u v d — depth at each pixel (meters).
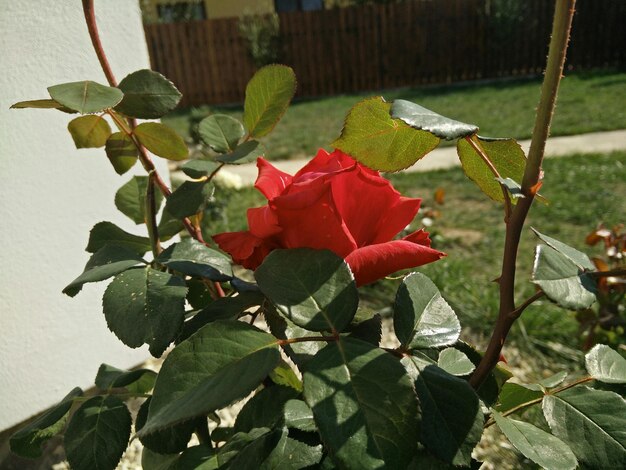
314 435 0.26
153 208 0.34
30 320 0.74
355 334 0.28
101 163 0.80
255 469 0.25
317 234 0.25
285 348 0.27
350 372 0.20
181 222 0.40
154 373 0.41
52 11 0.69
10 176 0.70
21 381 0.74
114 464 0.31
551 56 0.22
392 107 0.23
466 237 1.66
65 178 0.76
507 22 5.20
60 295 0.77
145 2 5.98
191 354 0.22
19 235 0.72
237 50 5.25
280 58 5.28
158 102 0.30
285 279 0.24
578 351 1.01
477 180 0.30
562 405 0.26
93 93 0.27
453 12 5.28
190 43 5.19
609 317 0.89
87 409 0.33
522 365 0.99
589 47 5.22
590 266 0.23
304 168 0.29
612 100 3.64
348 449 0.19
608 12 5.14
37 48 0.69
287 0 6.19
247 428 0.30
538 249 0.23
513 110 3.64
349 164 0.28
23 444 0.35
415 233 0.28
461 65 5.41
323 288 0.23
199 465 0.29
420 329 0.25
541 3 5.24
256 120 0.33
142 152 0.34
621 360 0.30
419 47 5.36
